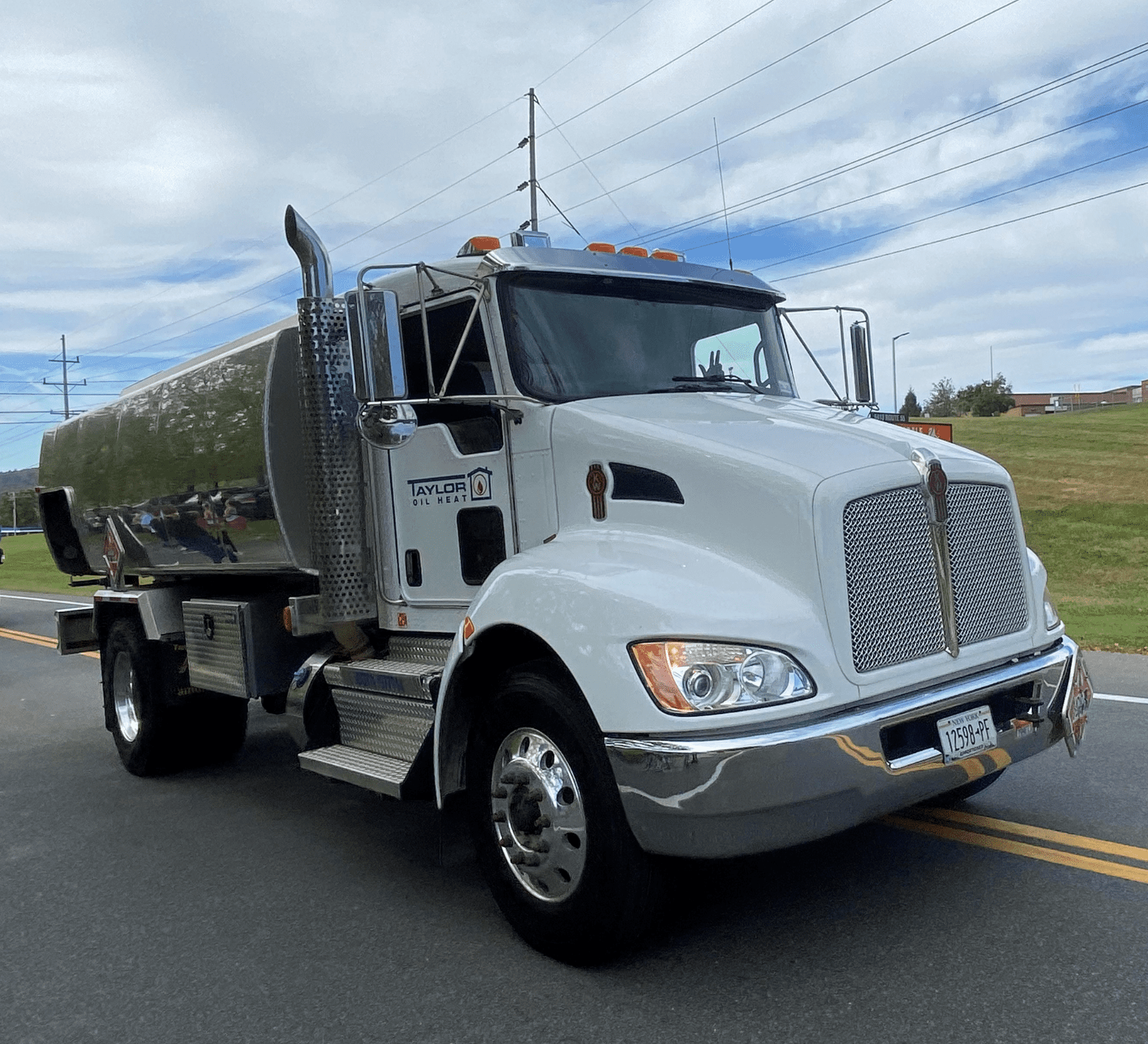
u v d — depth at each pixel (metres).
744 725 3.37
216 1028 3.57
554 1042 3.31
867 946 3.79
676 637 3.45
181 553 6.56
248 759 7.70
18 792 7.01
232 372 5.75
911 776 3.57
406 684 4.71
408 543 5.13
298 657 6.22
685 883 4.47
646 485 4.09
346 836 5.67
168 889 4.96
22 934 4.52
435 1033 3.43
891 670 3.67
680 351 5.02
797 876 4.48
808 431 4.15
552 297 4.72
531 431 4.49
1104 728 6.64
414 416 4.32
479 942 4.14
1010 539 4.22
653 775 3.39
